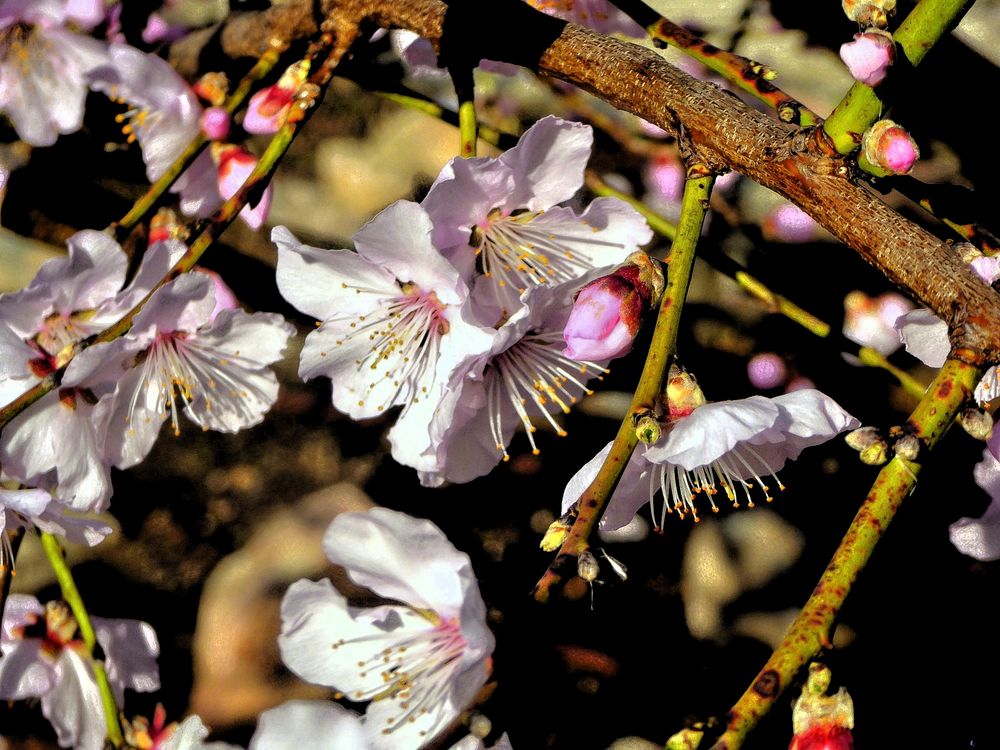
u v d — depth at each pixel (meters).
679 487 0.41
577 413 0.46
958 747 0.45
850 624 0.45
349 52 0.42
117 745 0.41
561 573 0.36
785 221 0.46
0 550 0.41
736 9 0.47
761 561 0.45
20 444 0.40
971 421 0.36
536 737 0.44
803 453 0.46
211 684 0.44
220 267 0.46
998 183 0.46
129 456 0.41
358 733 0.38
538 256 0.40
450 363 0.39
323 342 0.40
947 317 0.37
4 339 0.40
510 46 0.40
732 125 0.38
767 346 0.46
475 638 0.36
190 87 0.43
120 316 0.41
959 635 0.45
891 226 0.37
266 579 0.45
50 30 0.43
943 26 0.37
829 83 0.47
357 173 0.46
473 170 0.39
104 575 0.45
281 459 0.46
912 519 0.46
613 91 0.40
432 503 0.46
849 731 0.35
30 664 0.42
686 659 0.45
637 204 0.43
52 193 0.45
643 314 0.38
